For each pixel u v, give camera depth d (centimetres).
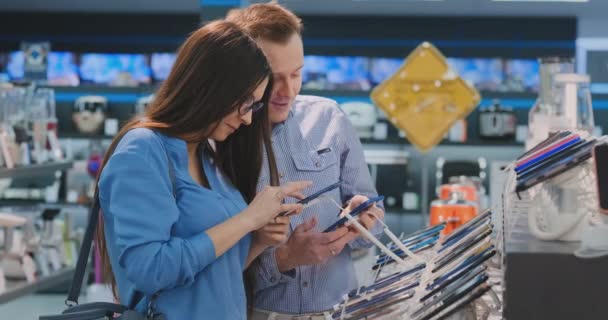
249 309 260
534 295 155
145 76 923
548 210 173
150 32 945
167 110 209
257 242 231
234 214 217
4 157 522
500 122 810
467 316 186
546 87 334
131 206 199
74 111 880
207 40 207
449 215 332
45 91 625
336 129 270
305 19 892
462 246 211
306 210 261
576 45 876
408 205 824
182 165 210
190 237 205
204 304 210
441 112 432
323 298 259
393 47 891
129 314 204
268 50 239
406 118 433
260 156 246
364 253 336
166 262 197
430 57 433
